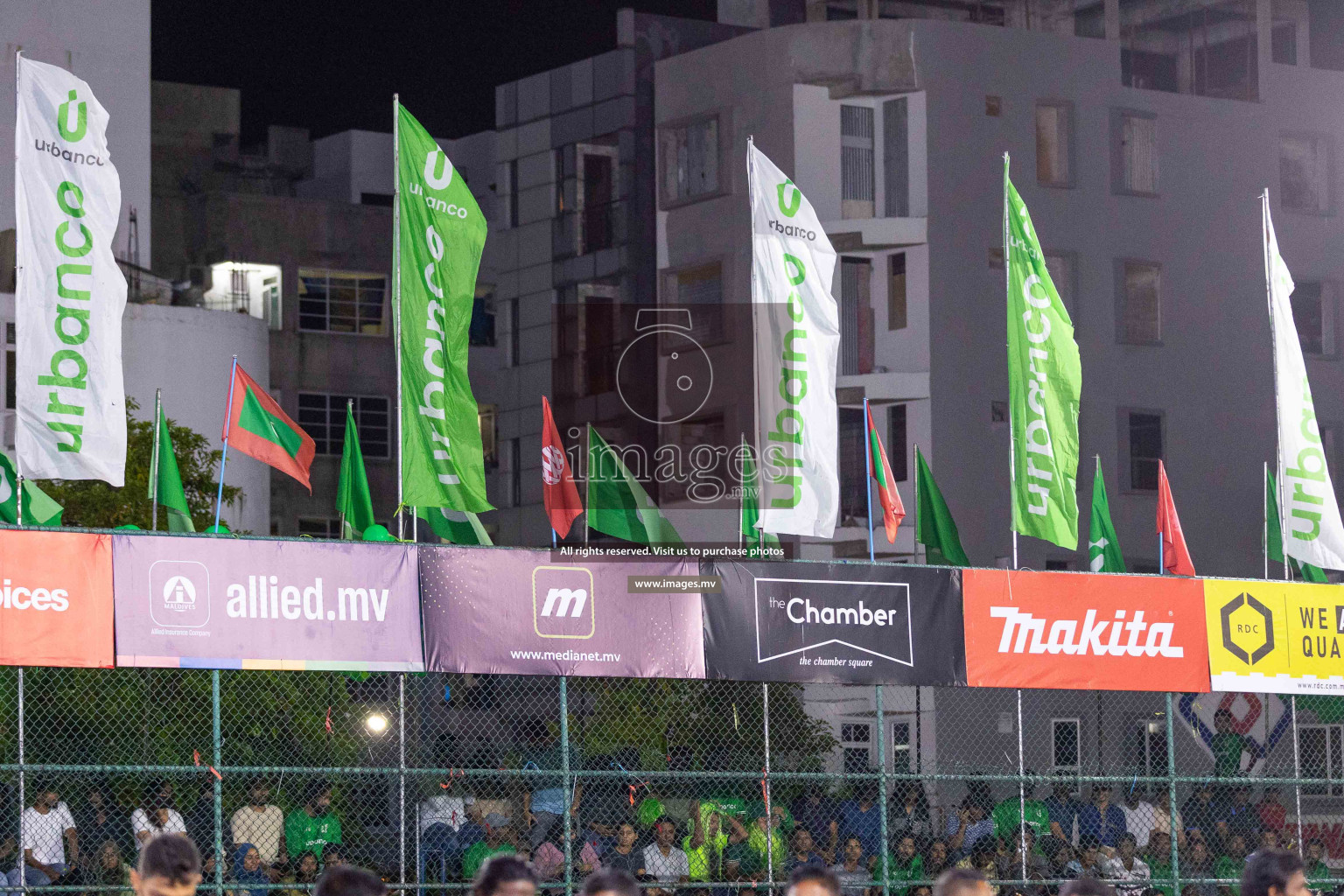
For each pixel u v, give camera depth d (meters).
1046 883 26.48
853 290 64.56
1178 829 29.12
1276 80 70.88
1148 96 68.50
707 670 25.19
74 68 62.00
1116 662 27.78
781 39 65.81
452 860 26.34
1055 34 67.25
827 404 27.09
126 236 61.97
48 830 25.48
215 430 57.47
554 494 27.11
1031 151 66.12
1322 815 42.03
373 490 76.50
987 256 64.56
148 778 27.86
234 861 25.39
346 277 78.56
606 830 27.50
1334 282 70.25
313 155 87.25
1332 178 71.25
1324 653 29.53
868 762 51.72
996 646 27.05
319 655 23.27
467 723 31.45
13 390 52.81
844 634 26.11
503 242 79.69
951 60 65.00
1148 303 67.31
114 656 22.19
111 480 23.09
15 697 27.11
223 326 58.16
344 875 13.20
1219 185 69.25
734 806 28.36
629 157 74.00
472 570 24.31
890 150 65.19
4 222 59.16
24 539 21.97
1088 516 64.19
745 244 66.75
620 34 75.00
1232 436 67.75
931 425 62.16
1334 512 30.84
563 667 24.47
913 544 60.81
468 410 25.47
